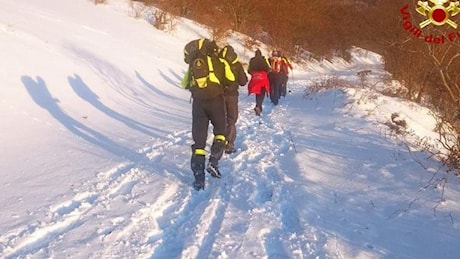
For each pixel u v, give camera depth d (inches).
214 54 218.8
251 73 407.5
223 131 221.0
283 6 1314.0
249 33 1268.5
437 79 401.7
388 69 637.3
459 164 233.8
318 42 1425.9
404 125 335.9
